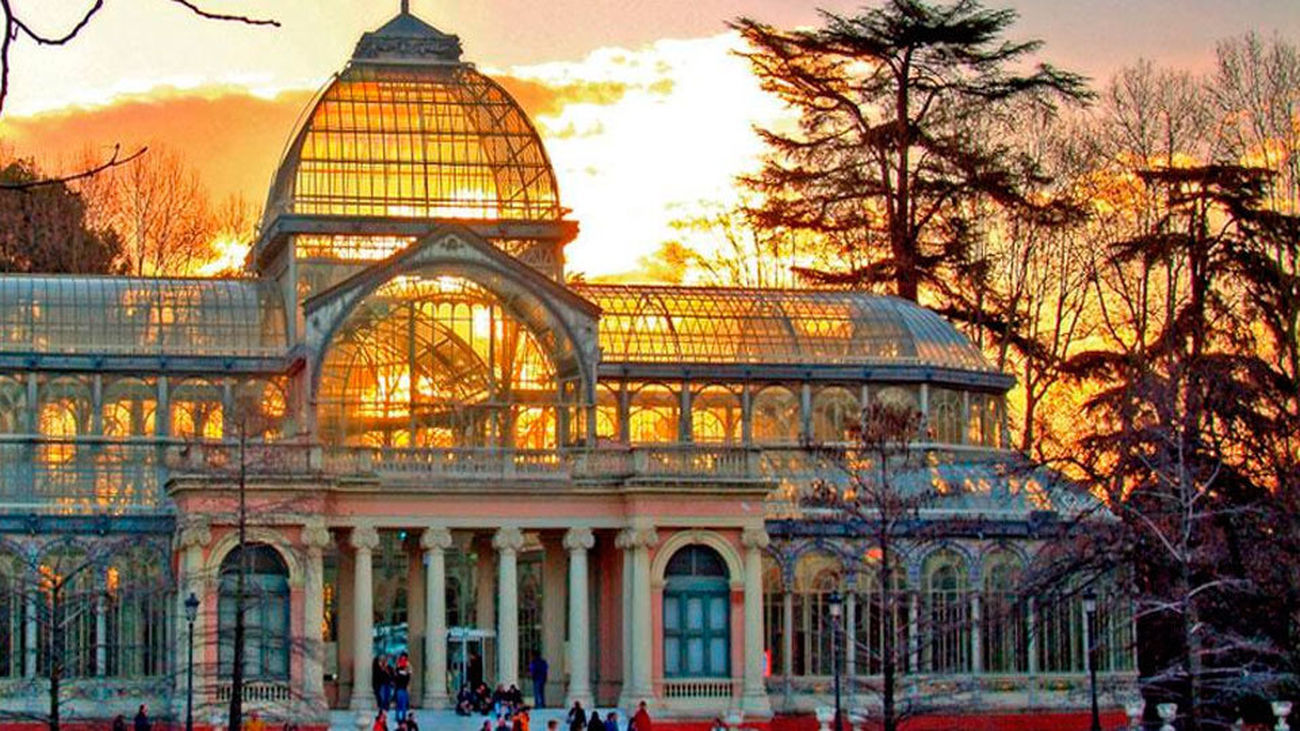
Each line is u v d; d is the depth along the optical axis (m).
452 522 89.44
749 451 91.94
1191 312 105.00
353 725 85.62
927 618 81.69
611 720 80.75
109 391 96.94
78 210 148.38
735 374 102.56
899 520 86.00
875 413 83.81
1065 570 76.19
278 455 87.12
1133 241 112.94
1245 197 111.25
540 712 89.19
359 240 97.50
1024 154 134.25
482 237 92.00
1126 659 95.88
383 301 92.44
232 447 86.38
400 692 85.12
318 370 91.50
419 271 91.75
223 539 86.00
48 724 78.69
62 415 96.19
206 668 84.88
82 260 147.12
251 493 86.44
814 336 105.31
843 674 93.69
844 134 136.00
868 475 97.69
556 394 94.31
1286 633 73.62
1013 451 100.38
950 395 105.81
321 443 90.19
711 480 90.62
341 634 92.56
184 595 84.94
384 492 88.62
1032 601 90.12
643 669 89.44
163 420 97.19
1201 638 69.75
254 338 99.25
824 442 103.19
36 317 97.81
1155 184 121.44
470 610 99.62
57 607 76.19
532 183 99.62
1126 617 91.69
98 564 87.00
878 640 94.19
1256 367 87.38
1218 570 72.88
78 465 94.94
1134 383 79.62
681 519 90.69
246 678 84.75
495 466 90.31
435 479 89.06
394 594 98.06
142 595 87.88
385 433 92.44
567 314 93.44
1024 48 134.12
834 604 76.69
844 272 132.00
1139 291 125.38
